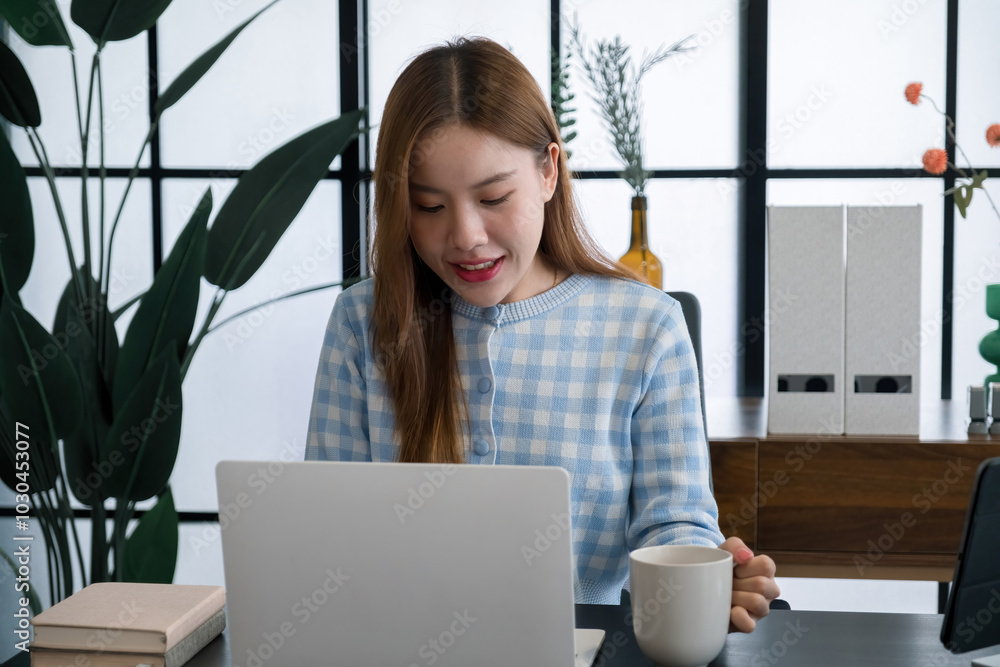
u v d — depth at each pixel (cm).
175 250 174
